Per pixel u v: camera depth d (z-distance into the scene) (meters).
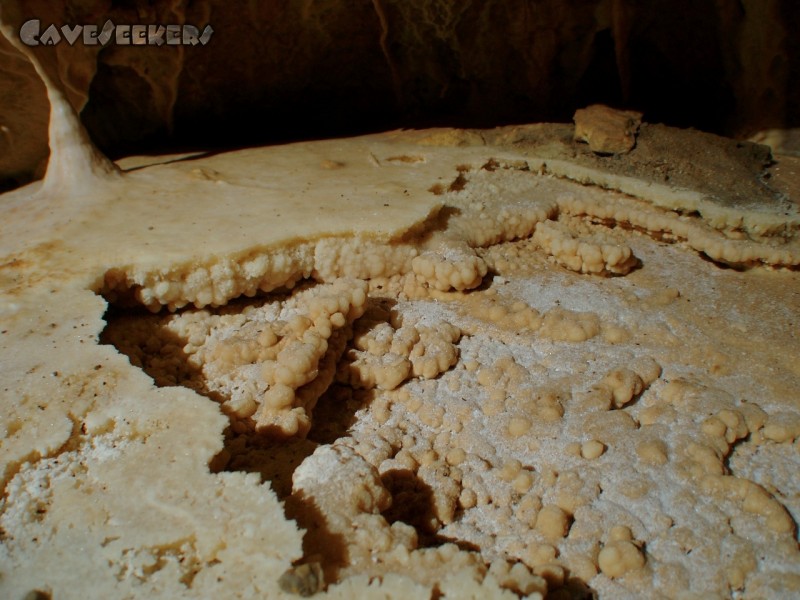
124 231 3.22
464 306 3.34
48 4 3.79
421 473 2.37
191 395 2.12
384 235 3.37
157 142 5.53
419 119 6.07
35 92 4.25
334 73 5.85
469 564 1.75
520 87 5.84
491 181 4.45
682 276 3.58
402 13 5.49
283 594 1.55
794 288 3.44
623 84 5.69
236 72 5.40
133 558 1.62
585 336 3.03
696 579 2.00
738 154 4.74
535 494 2.31
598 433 2.49
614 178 4.35
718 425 2.45
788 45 4.97
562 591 1.94
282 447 2.39
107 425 2.01
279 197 3.73
